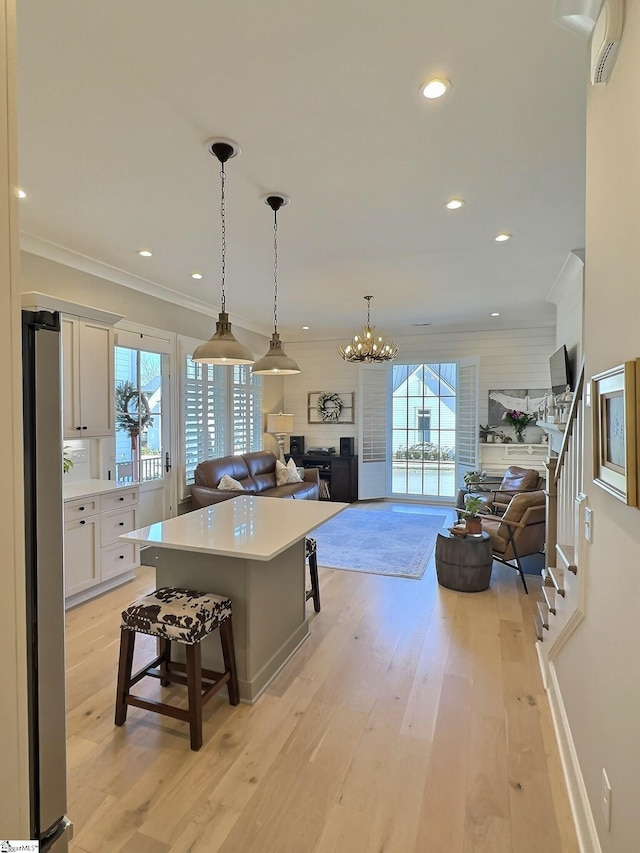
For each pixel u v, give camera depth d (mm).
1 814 740
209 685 2266
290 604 2883
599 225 1607
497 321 6996
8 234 729
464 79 1878
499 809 1738
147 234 3559
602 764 1460
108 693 2477
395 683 2566
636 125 1212
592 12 1480
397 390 8195
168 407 5445
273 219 3262
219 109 2061
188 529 2641
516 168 2584
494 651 2910
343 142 2320
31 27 1596
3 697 741
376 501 8094
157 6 1521
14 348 745
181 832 1641
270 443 8133
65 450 4137
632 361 1157
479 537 3955
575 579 2043
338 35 1649
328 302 5828
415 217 3242
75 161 2500
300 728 2195
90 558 3684
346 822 1684
